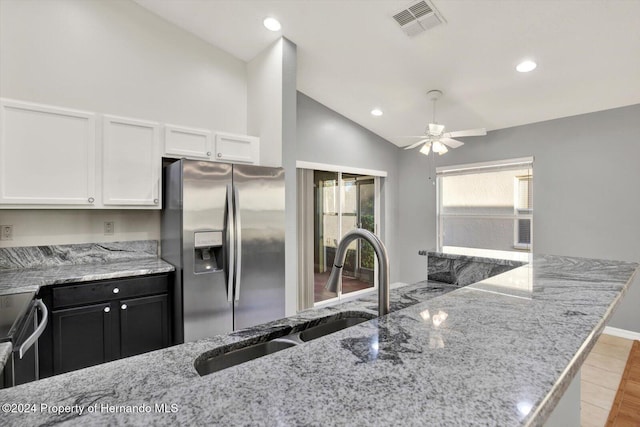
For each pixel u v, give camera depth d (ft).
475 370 1.65
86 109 8.83
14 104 7.09
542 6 7.45
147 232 9.80
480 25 8.29
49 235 8.46
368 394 1.44
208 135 9.76
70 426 1.26
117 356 7.55
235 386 1.52
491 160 14.42
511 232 13.98
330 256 15.19
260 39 10.41
